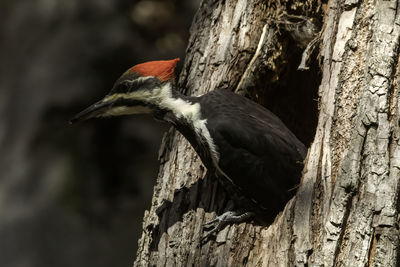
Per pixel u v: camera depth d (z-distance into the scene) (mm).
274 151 8336
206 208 8438
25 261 14961
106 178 16266
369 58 7625
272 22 9164
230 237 7871
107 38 16047
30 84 16156
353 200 7023
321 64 8383
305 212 7219
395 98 7410
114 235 15727
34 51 16438
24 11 16844
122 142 16422
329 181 7246
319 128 7641
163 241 8234
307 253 7000
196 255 7945
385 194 6922
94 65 15953
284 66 9406
